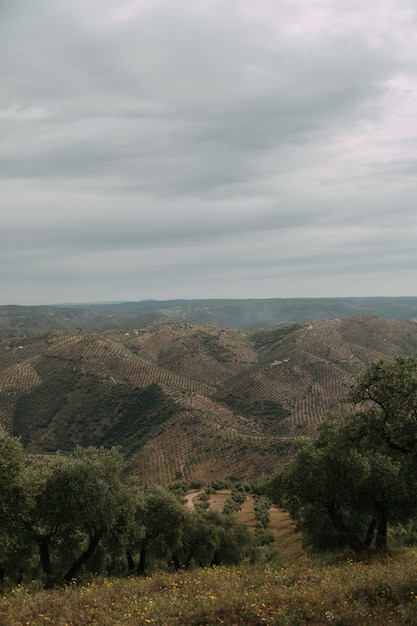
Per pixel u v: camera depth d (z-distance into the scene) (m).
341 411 26.44
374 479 30.86
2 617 15.69
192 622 15.09
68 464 30.06
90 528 31.16
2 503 27.11
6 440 27.47
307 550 42.97
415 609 14.72
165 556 41.00
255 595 17.11
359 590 17.12
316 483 31.84
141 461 197.62
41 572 35.44
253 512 96.62
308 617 15.02
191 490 141.38
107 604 17.11
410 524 37.12
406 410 23.38
